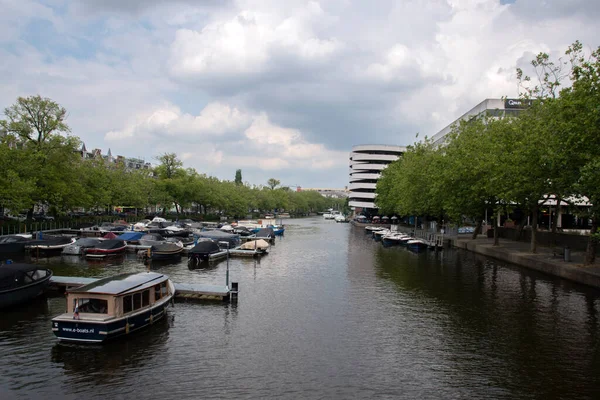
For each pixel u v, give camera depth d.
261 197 173.00
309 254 57.69
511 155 40.09
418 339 22.59
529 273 41.00
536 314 26.95
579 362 19.55
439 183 54.56
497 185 42.72
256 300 30.45
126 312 22.42
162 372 18.33
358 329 24.20
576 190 31.73
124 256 50.22
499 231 71.50
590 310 27.73
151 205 101.88
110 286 22.80
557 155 31.83
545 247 53.22
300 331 23.77
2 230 56.97
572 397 16.30
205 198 114.00
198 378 17.78
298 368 18.84
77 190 65.50
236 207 133.25
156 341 21.88
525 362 19.59
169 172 107.88
